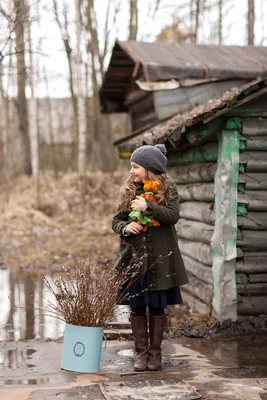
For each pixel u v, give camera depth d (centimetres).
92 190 1872
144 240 444
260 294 587
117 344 534
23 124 2102
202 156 645
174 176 776
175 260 453
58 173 2170
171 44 1154
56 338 550
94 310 443
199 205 672
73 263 1027
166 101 1026
